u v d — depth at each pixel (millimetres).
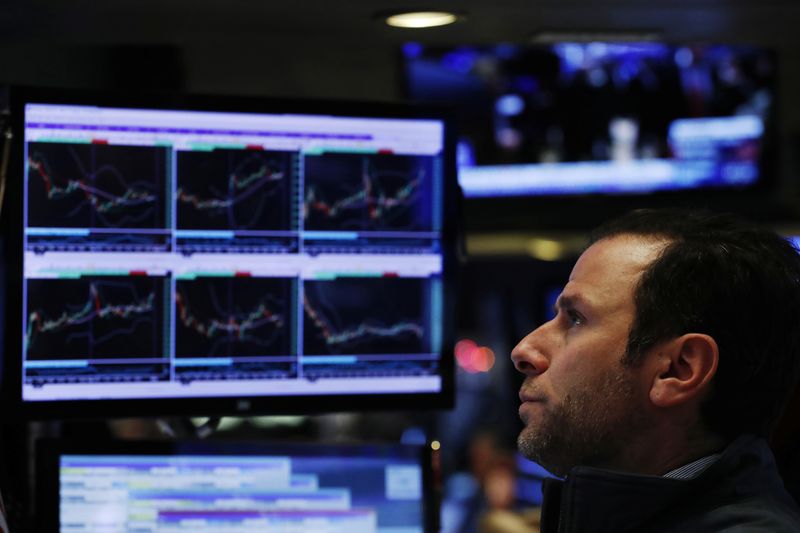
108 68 2650
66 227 1803
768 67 5141
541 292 4945
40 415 1798
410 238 1938
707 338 1452
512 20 2100
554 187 5238
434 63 4934
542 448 1541
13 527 1846
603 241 1575
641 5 2006
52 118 1790
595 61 5152
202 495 1859
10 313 1783
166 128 1837
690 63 5160
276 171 1883
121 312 1828
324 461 1891
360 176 1916
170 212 1844
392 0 1936
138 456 1845
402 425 3779
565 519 1447
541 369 1562
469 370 6289
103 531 1830
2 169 1765
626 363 1486
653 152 5227
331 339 1909
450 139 1946
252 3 1929
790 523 1396
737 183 5227
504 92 5113
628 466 1511
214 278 1864
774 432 1781
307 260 1898
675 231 1531
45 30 2133
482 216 5262
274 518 1873
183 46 2791
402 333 1937
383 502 1894
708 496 1433
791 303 1496
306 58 3584
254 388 1883
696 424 1479
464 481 5066
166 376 1849
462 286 7082
